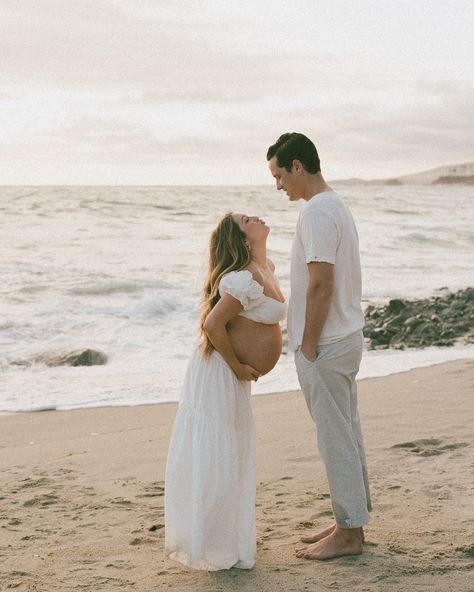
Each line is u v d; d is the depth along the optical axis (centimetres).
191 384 369
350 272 361
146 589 339
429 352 1152
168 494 365
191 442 362
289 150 363
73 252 2445
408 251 2647
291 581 338
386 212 4950
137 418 757
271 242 2830
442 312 1420
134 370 1032
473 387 786
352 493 362
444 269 2173
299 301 362
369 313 1473
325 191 367
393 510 429
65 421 751
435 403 714
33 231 3102
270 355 369
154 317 1423
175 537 360
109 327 1334
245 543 360
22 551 397
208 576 350
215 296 370
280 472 523
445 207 5678
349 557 361
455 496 446
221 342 356
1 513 461
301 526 417
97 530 428
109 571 366
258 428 655
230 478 356
